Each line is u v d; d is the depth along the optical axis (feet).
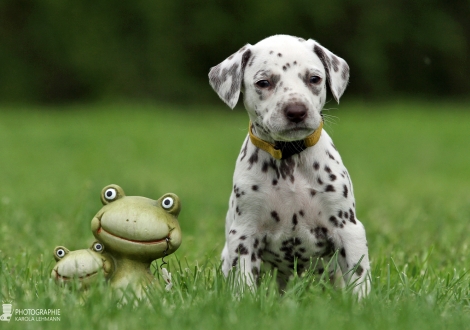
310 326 10.98
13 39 102.32
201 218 25.59
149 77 102.27
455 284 14.42
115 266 13.01
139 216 12.71
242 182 14.69
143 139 60.70
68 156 50.90
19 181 37.22
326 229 14.62
